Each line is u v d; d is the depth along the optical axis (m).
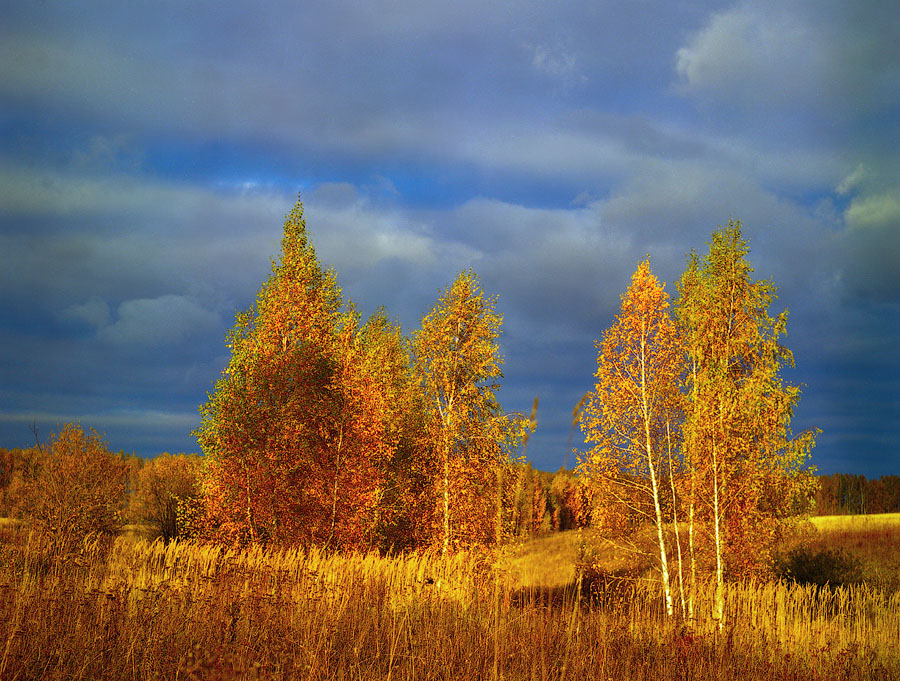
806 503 20.33
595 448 18.41
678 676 8.64
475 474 21.94
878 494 101.12
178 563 12.29
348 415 23.62
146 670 6.37
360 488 23.19
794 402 19.67
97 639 6.90
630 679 8.20
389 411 26.83
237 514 22.50
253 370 23.08
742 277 20.89
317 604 8.98
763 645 10.48
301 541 21.56
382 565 14.12
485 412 23.23
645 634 9.74
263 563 12.44
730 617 12.77
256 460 22.66
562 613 9.34
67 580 9.30
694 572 16.56
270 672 6.38
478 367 23.25
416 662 7.51
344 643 8.02
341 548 22.09
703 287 21.28
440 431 23.22
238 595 8.51
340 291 26.69
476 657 7.80
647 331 18.94
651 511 18.31
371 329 35.09
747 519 18.58
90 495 21.09
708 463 18.41
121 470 26.48
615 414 18.59
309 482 23.02
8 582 8.61
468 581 13.73
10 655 6.21
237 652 6.69
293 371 23.55
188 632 7.52
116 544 13.02
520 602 9.88
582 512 18.06
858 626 14.47
